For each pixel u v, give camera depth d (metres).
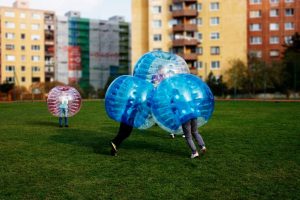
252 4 77.56
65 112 18.33
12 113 28.08
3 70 93.62
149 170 9.00
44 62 98.62
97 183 7.96
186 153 11.07
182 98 10.13
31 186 7.82
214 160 9.98
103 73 112.50
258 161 9.80
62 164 9.79
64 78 105.25
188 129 10.23
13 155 11.05
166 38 73.25
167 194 7.16
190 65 72.75
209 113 10.67
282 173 8.57
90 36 110.19
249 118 21.66
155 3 73.19
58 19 104.44
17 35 95.19
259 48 77.25
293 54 58.47
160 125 10.62
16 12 95.12
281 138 13.67
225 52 71.00
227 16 70.75
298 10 75.12
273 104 36.44
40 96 65.50
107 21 113.25
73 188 7.64
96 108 33.31
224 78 68.50
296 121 19.69
